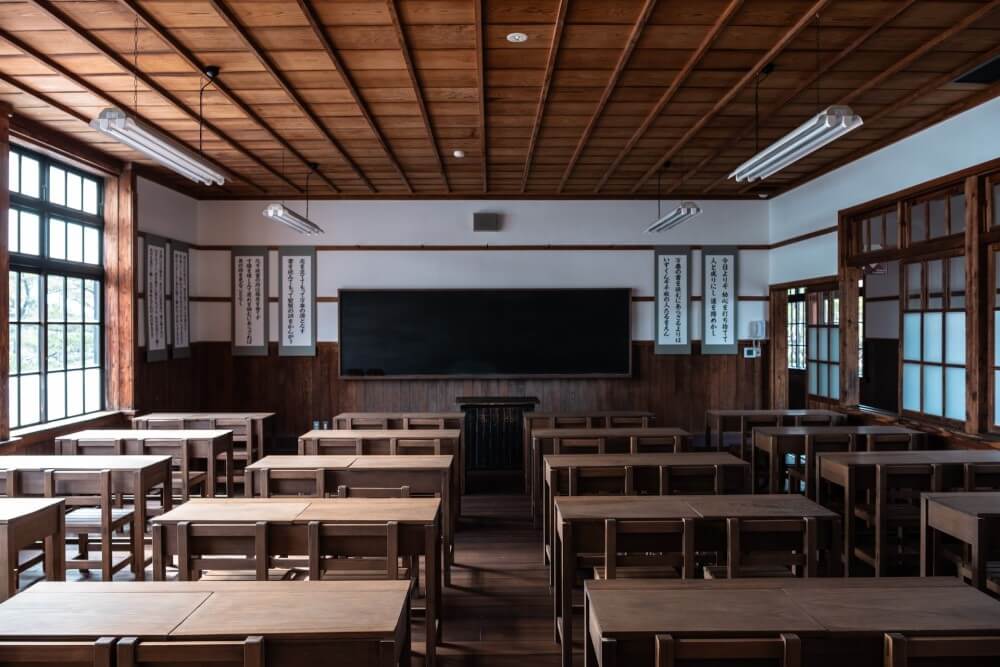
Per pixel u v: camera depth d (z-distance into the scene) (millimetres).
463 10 3207
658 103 4566
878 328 7641
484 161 6242
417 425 5430
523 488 5980
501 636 2908
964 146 4512
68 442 4242
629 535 2367
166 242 6918
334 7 3166
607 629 1521
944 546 3482
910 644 1454
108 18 3268
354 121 4988
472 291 7738
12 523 2523
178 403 7152
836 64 3869
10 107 4500
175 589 1804
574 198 7789
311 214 7758
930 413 4930
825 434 4375
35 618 1612
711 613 1617
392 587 1822
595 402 7793
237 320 7742
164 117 4836
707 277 7848
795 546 2379
